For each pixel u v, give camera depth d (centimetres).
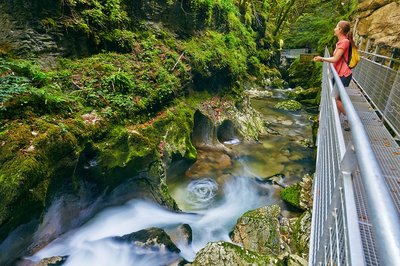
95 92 602
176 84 802
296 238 552
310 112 1543
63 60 626
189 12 1051
